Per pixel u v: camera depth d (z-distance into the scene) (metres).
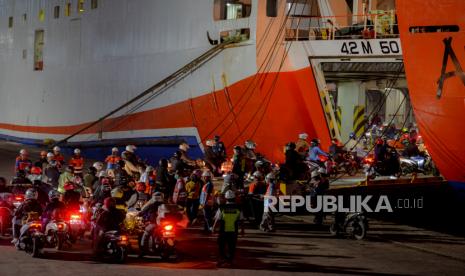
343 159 23.69
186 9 28.70
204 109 27.50
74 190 14.97
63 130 39.03
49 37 40.81
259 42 24.89
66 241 14.58
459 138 17.62
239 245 15.83
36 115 42.09
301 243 16.27
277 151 25.02
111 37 34.41
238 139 26.27
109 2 34.62
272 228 17.94
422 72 17.84
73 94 38.06
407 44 17.95
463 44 17.05
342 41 23.38
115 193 14.99
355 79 27.06
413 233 18.22
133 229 14.52
